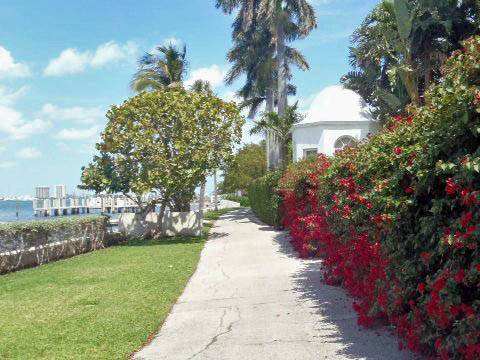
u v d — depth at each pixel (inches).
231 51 1493.6
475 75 157.4
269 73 1413.6
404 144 205.8
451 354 165.5
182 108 764.0
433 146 171.8
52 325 278.4
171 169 764.0
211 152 781.9
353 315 271.1
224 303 325.1
